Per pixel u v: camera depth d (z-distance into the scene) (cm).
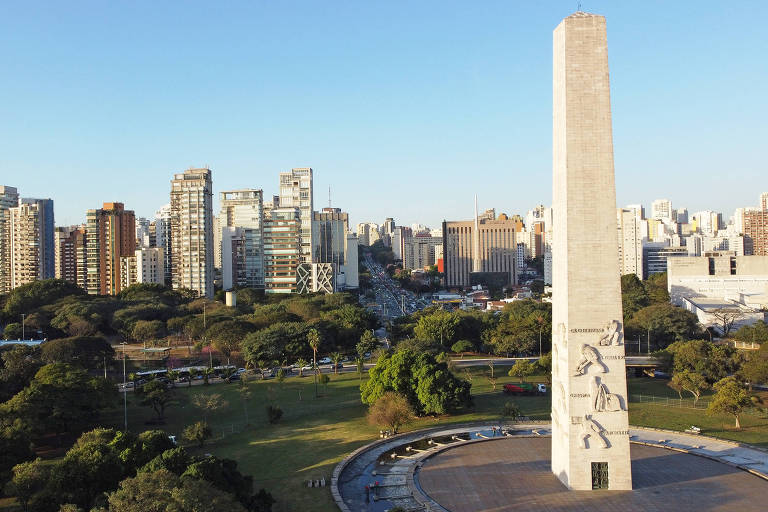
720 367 15038
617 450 8662
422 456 10512
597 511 8006
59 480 7900
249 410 14400
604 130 8469
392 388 13200
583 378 8631
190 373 17588
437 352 18262
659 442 11212
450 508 8275
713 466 9762
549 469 9688
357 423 12912
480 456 10450
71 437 12369
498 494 8700
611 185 8494
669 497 8431
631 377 17662
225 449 11425
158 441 9056
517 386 15475
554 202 9125
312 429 12581
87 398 12438
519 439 11500
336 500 8688
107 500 7381
